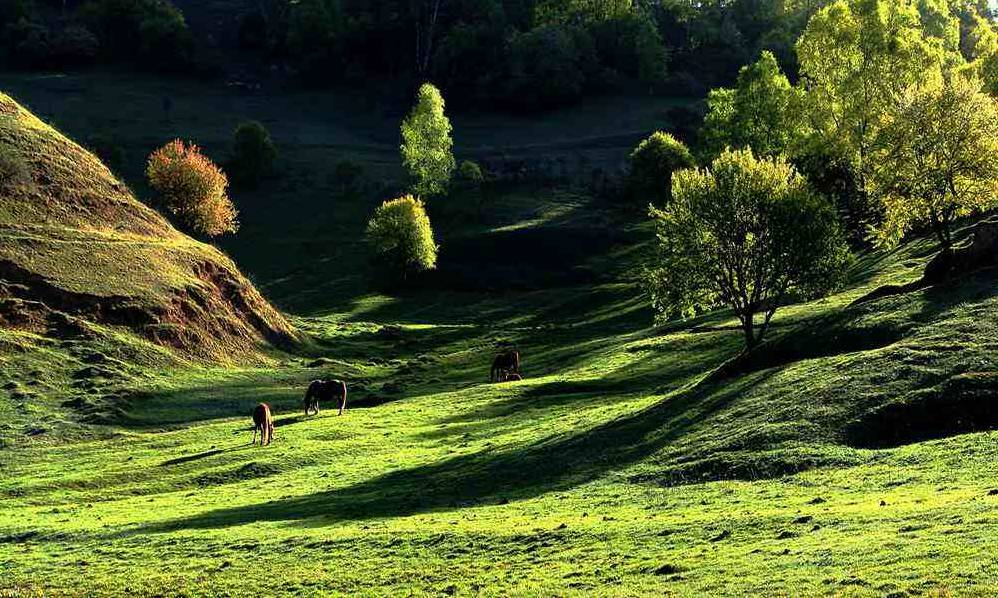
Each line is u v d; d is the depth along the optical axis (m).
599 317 112.50
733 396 46.34
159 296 89.75
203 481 50.59
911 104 62.56
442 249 147.62
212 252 106.69
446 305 130.50
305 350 99.31
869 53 97.81
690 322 87.38
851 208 99.69
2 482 52.53
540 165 176.75
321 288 138.00
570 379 70.94
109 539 38.25
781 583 22.50
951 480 30.38
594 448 44.94
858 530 25.78
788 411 41.16
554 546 29.62
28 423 64.75
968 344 42.50
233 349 91.44
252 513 41.41
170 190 125.19
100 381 73.69
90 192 104.31
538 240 146.75
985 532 23.20
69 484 50.97
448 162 161.12
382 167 183.75
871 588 21.05
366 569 29.95
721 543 27.23
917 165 60.94
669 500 34.53
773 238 57.22
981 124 59.78
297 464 52.62
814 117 101.00
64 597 30.59
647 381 66.31
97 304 85.25
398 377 85.69
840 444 37.25
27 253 87.88
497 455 47.50
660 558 26.67
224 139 192.25
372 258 143.25
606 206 160.88
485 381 78.69
